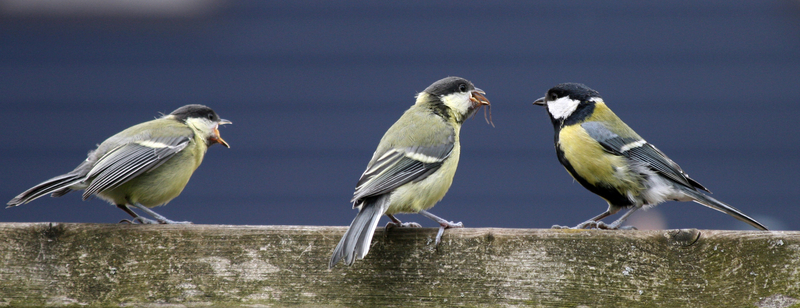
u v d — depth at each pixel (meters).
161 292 6.45
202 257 6.50
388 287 6.39
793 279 6.01
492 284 6.32
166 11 17.02
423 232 6.49
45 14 17.05
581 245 6.32
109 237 6.57
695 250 6.22
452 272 6.38
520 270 6.32
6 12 17.08
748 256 6.12
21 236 6.58
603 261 6.28
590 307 6.21
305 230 6.52
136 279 6.49
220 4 17.16
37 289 6.50
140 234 6.56
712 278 6.15
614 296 6.21
